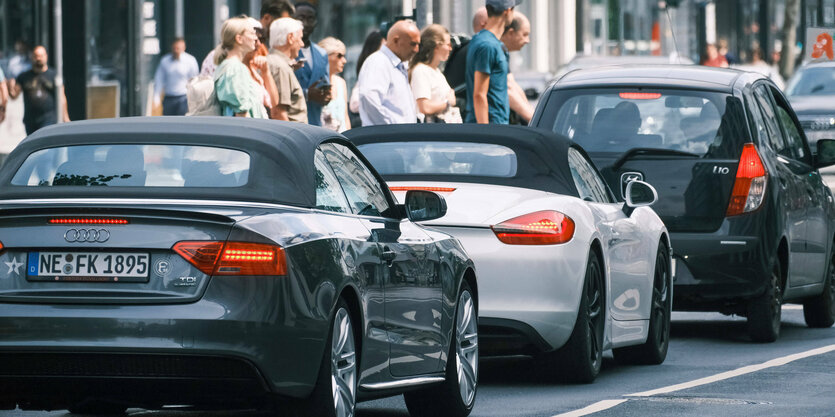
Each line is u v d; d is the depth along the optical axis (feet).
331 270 48.73
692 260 84.74
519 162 70.74
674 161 85.66
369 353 51.78
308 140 52.29
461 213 66.54
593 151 86.58
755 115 87.15
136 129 51.75
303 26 109.50
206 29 181.37
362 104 106.63
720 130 85.81
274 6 105.40
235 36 94.48
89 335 46.19
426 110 110.83
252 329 46.29
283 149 50.83
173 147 50.75
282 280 46.75
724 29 403.95
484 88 106.63
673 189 85.46
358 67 123.24
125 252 46.68
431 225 66.28
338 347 49.62
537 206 67.15
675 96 86.89
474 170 70.59
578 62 254.68
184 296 46.42
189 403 47.73
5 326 46.47
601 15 341.21
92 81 165.48
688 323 97.14
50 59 157.17
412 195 56.29
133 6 168.25
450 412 59.57
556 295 66.49
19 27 150.51
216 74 94.53
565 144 72.74
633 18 355.77
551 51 325.62
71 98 164.14
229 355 46.16
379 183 57.21
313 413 48.47
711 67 90.53
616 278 72.49
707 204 85.15
